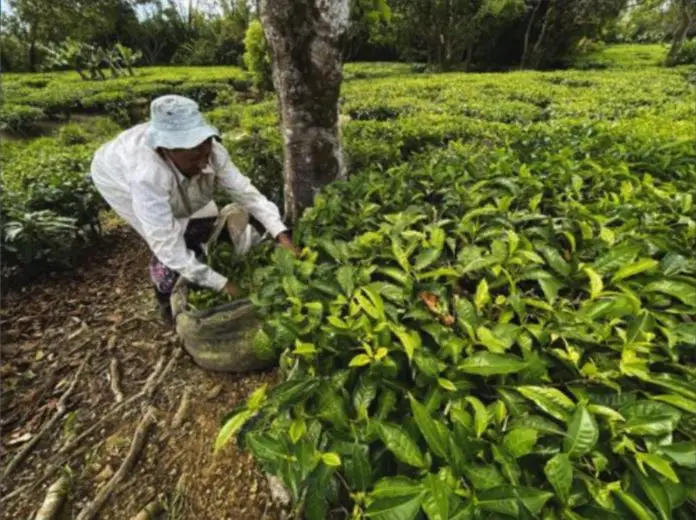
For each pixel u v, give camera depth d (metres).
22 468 1.85
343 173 2.38
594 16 17.41
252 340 1.96
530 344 1.05
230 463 1.73
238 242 2.30
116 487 1.73
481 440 0.86
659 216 1.59
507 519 0.76
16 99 12.34
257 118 6.13
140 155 1.90
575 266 1.28
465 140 4.44
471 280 1.37
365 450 0.91
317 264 1.53
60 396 2.22
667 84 9.82
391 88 10.24
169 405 2.07
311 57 1.95
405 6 17.34
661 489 0.79
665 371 1.06
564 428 0.89
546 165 2.11
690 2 16.25
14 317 2.84
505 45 19.94
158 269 2.42
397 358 1.08
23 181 4.12
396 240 1.42
